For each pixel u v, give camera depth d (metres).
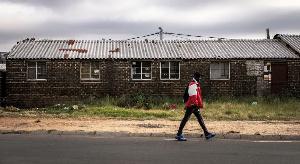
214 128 12.28
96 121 14.11
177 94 23.03
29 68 22.55
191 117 15.87
